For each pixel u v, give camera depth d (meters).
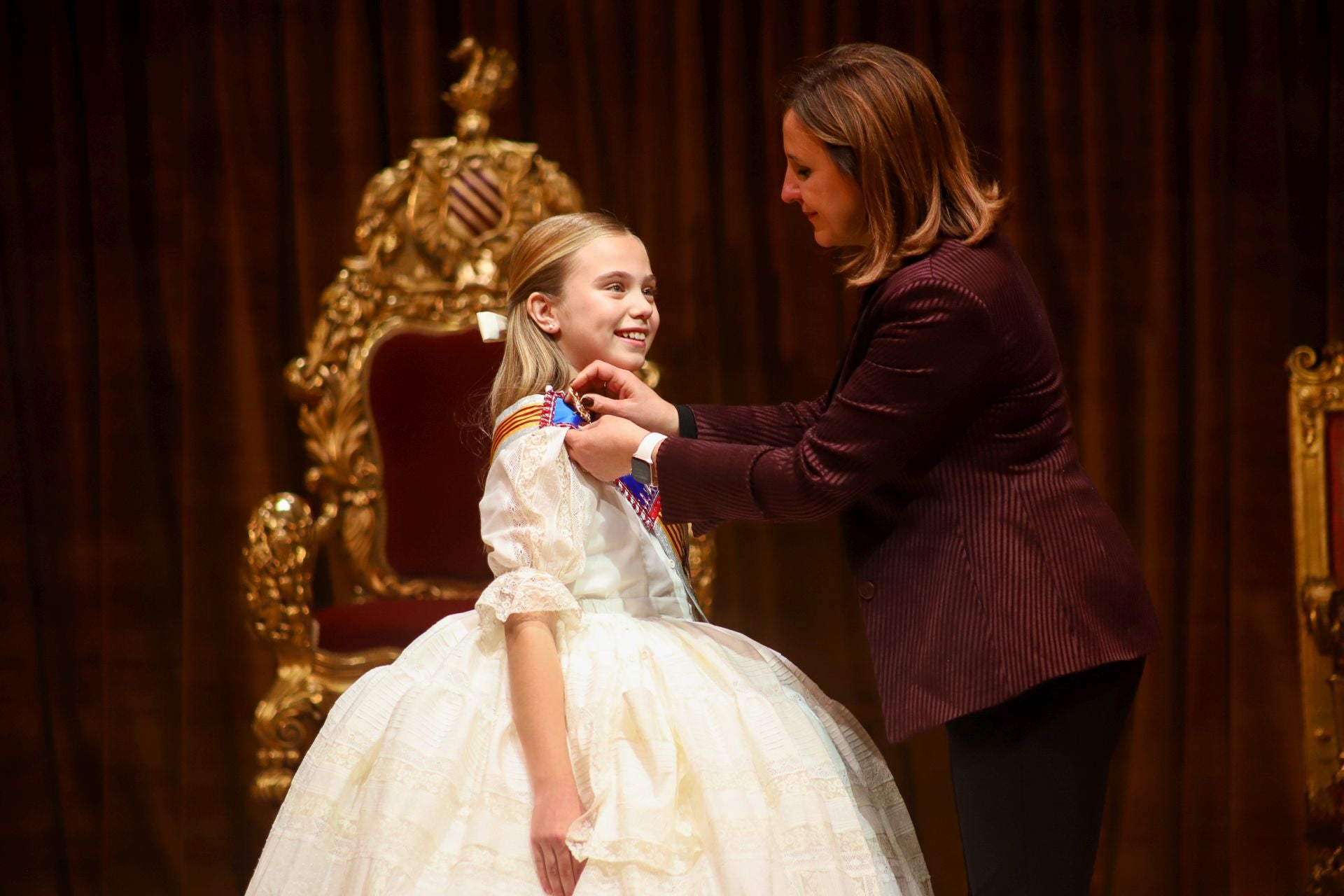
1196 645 12.83
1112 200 13.23
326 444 11.59
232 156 12.58
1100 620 5.84
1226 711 12.88
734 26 13.17
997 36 13.21
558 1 13.03
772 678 6.27
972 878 6.05
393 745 5.61
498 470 6.21
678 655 6.01
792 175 6.56
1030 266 13.17
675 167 13.08
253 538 10.68
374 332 11.70
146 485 12.60
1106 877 12.92
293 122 12.66
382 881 5.23
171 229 12.67
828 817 5.63
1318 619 10.45
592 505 6.27
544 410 6.38
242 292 12.57
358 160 12.74
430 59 12.83
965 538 5.95
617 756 5.54
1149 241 13.09
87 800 12.42
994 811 5.95
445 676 5.93
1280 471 12.95
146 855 12.34
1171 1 13.14
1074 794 5.87
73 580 12.50
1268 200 13.05
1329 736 10.33
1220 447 12.98
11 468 12.20
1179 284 13.20
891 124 6.11
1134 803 12.66
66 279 12.52
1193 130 13.15
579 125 12.99
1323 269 13.30
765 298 13.27
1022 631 5.75
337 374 11.66
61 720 12.41
